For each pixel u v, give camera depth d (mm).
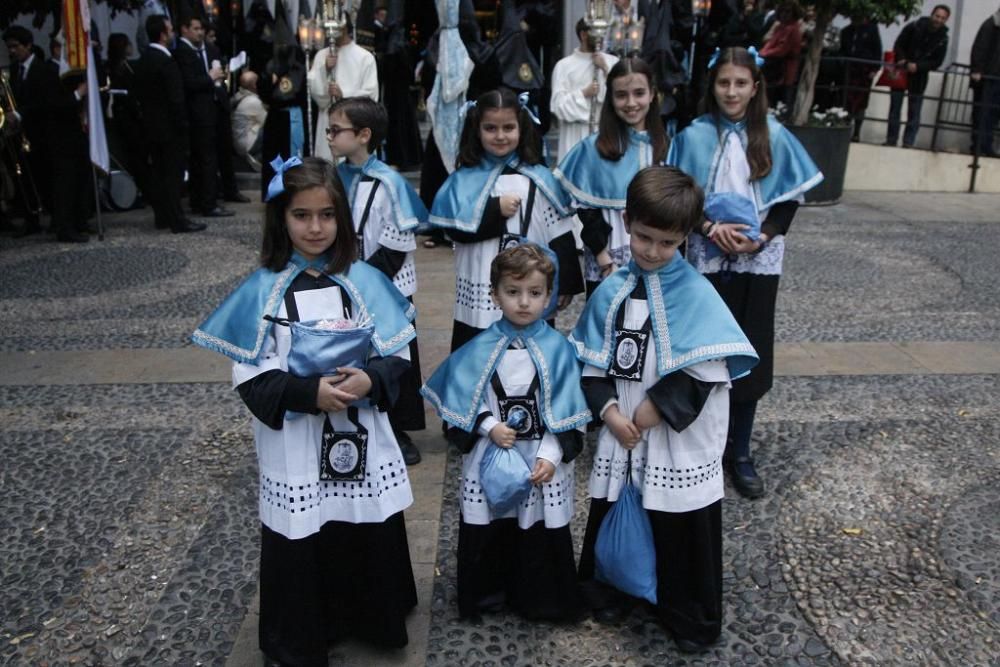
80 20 7652
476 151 3605
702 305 2418
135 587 2949
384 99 9562
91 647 2656
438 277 6680
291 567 2346
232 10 11188
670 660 2574
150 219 9164
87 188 8312
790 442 4004
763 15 10492
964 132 12133
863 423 4195
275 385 2205
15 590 2936
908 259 7414
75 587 2949
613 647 2631
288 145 7977
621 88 3539
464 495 2607
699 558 2506
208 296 6324
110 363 4984
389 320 2377
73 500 3512
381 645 2551
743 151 3383
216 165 9328
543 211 3605
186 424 4207
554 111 6680
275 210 2316
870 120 11125
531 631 2699
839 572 3012
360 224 3535
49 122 7773
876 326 5664
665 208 2311
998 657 2580
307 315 2314
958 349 5203
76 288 6543
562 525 2590
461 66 6484
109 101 9656
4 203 8922
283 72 7664
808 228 8641
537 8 8125
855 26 11117
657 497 2482
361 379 2211
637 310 2486
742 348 2346
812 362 4992
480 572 2668
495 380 2539
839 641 2656
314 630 2402
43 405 4426
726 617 2773
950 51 11984
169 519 3375
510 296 2486
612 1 6059
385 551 2457
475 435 2561
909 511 3412
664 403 2369
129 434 4098
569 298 3684
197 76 8797
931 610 2799
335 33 5801
